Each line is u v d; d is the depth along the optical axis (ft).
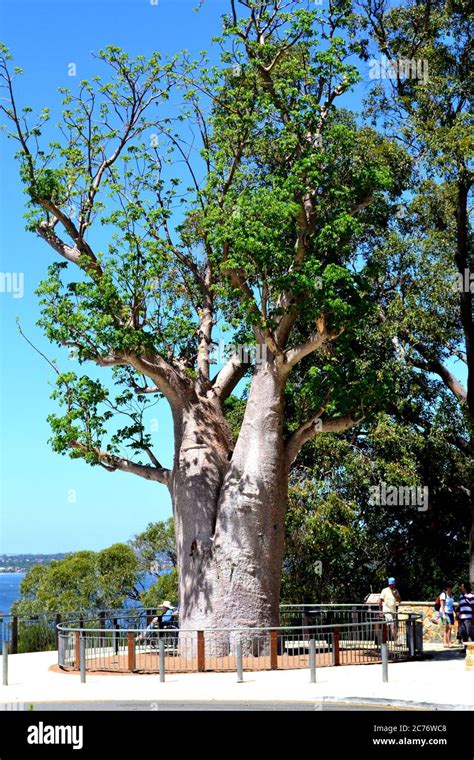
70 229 90.58
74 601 243.19
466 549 130.11
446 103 117.70
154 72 92.22
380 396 85.46
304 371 113.80
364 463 113.50
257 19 91.50
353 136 89.30
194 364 96.89
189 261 93.04
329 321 82.69
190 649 83.61
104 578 248.11
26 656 94.27
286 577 121.08
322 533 110.73
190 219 92.17
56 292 84.53
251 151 105.19
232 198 86.89
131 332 83.76
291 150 89.20
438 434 115.24
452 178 111.65
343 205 88.58
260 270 81.00
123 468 91.20
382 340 113.39
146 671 76.69
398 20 123.95
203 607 84.17
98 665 80.07
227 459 90.74
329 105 89.97
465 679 65.62
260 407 87.35
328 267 79.51
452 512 127.65
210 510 87.40
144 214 86.12
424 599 134.51
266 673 73.56
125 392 91.71
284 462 87.66
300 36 88.84
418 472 120.37
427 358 120.88
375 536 122.21
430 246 115.34
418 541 128.77
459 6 119.85
